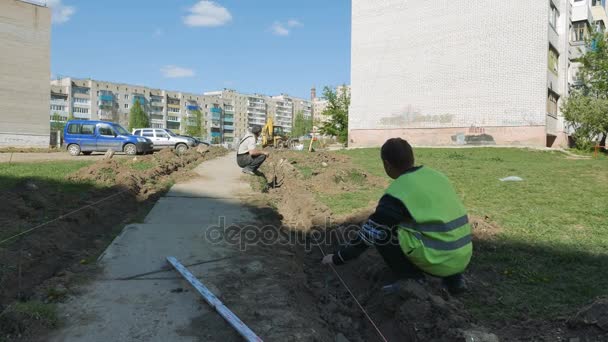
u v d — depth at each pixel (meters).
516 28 28.33
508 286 3.93
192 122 108.19
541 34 27.52
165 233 5.74
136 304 3.50
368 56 34.62
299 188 9.41
